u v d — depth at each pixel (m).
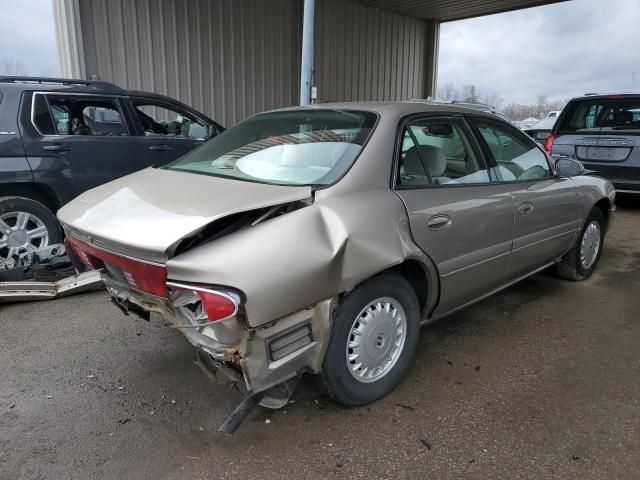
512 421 2.60
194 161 3.17
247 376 2.13
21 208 4.45
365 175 2.60
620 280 4.77
